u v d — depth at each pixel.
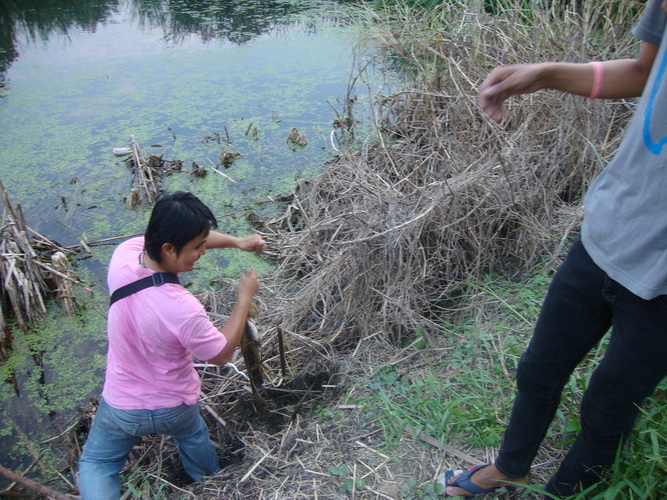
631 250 1.50
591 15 4.89
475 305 3.28
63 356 3.76
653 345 1.54
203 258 4.43
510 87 1.82
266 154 5.71
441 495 2.25
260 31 8.95
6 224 4.21
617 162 1.58
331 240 3.77
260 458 2.67
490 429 2.44
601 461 1.84
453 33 5.25
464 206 3.53
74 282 4.12
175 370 2.38
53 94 7.05
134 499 2.62
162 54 8.22
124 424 2.39
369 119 6.07
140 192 5.14
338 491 2.36
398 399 2.76
